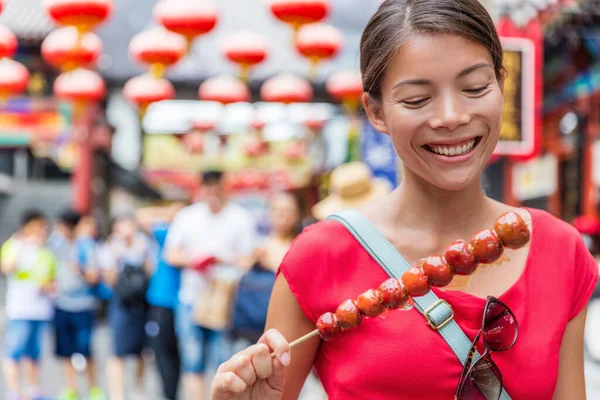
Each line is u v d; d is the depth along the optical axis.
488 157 1.71
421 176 1.72
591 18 6.75
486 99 1.65
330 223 1.80
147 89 8.28
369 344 1.66
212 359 6.43
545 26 6.96
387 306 1.61
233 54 7.50
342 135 13.34
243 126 15.23
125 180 14.95
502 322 1.59
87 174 14.04
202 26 6.04
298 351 1.80
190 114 13.65
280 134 17.58
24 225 7.49
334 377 1.71
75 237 7.85
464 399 1.59
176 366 6.45
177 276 6.41
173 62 6.88
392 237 1.79
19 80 7.55
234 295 6.08
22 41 10.98
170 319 6.42
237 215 6.25
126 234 7.12
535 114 5.67
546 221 1.80
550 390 1.65
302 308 1.77
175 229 6.21
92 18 5.75
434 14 1.64
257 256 5.61
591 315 4.90
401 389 1.64
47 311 7.44
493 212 1.84
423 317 1.66
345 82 8.83
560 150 11.24
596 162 9.88
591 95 9.43
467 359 1.60
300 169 18.19
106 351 10.63
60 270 7.50
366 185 6.21
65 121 13.38
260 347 1.55
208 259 5.97
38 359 7.50
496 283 1.71
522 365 1.63
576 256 1.77
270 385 1.61
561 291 1.71
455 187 1.67
